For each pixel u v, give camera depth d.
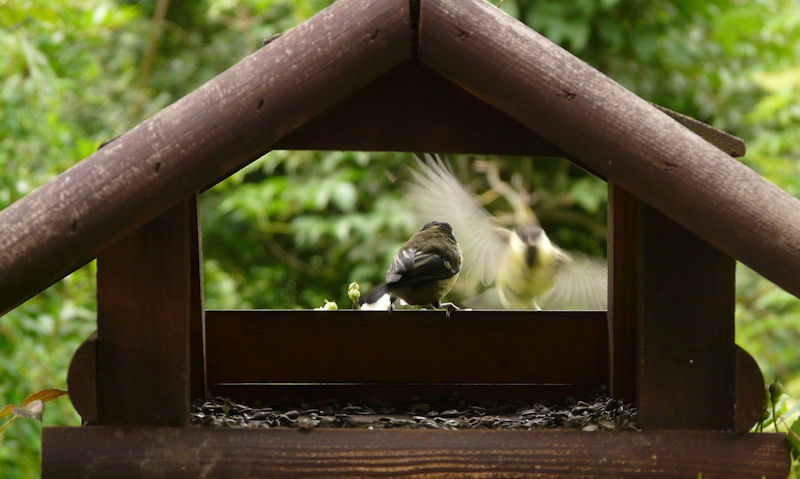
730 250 3.89
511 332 5.91
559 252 7.42
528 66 3.90
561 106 3.89
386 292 6.39
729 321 4.19
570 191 15.16
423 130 4.48
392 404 5.87
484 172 15.60
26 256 3.84
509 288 7.47
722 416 4.20
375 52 3.89
